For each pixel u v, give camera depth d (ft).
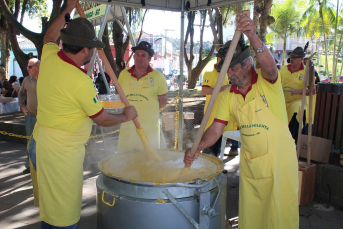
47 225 6.56
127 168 6.87
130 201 5.55
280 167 5.94
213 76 12.32
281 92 5.81
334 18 55.16
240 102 6.00
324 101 13.15
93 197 10.99
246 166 6.33
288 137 5.94
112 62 33.06
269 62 5.14
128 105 7.03
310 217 9.39
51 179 5.99
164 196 5.48
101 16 14.62
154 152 7.45
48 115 5.91
